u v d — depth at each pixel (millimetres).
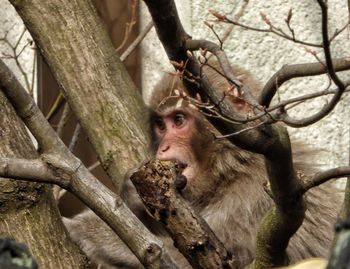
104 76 10547
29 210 8375
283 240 6961
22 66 14461
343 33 13281
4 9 14500
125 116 10578
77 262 8531
